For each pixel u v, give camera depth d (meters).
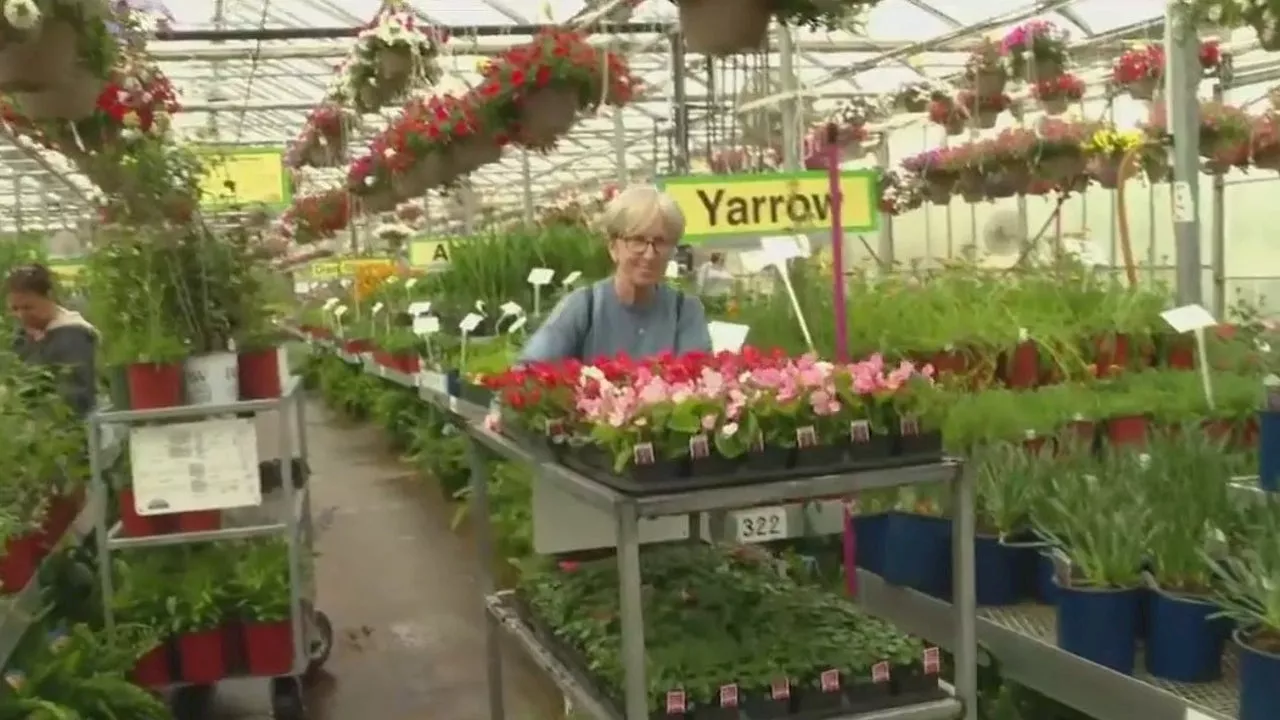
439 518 7.03
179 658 3.77
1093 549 2.19
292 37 6.21
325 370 13.16
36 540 3.49
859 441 2.06
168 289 3.80
